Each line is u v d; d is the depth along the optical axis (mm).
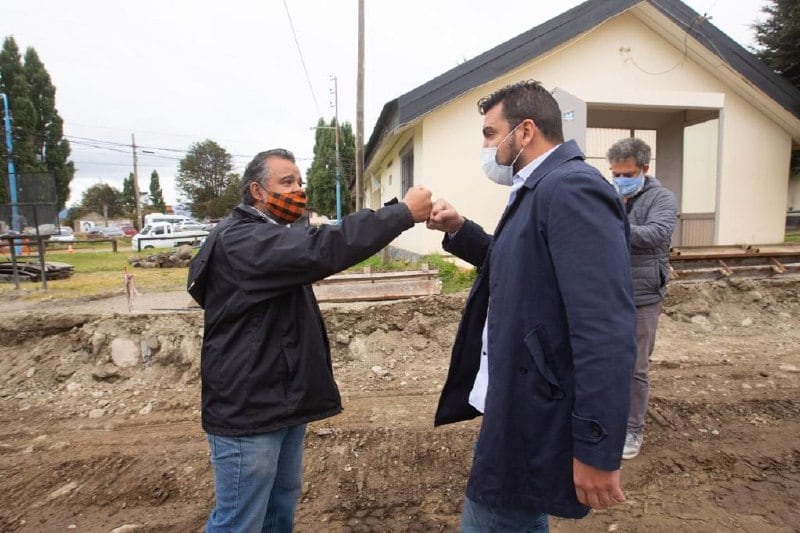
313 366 2016
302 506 2977
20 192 10195
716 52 8453
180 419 4043
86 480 3254
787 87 8633
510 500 1559
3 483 3238
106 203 80312
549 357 1512
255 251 1818
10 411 4281
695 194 9508
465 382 2018
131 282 5805
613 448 1332
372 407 4047
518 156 1776
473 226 2266
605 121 9875
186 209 67375
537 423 1511
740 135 9141
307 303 2066
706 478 3045
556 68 8547
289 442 2240
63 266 11141
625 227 1563
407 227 1927
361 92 11852
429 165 8242
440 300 5469
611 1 8234
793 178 21375
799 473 3055
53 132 39031
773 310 6145
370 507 2949
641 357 3113
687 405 3846
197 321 5121
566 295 1416
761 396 4000
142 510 2988
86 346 4906
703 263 6699
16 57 35875
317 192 38219
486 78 7984
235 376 1889
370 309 5340
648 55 8773
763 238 9398
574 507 1484
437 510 2904
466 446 3428
